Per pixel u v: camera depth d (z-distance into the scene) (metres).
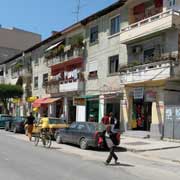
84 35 35.41
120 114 29.02
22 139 24.91
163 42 25.22
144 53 27.28
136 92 27.12
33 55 48.84
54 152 17.59
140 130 27.05
